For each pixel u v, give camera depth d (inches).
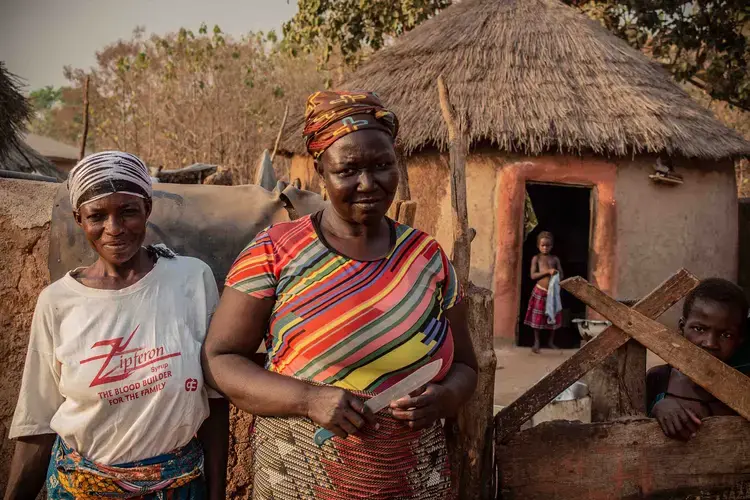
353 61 532.1
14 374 88.8
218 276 86.1
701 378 83.0
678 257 337.7
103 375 65.7
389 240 66.7
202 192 91.6
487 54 344.2
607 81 336.5
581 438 84.3
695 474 86.1
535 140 308.7
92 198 65.3
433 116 324.2
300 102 719.7
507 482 84.2
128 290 68.2
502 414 84.4
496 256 319.6
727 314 93.2
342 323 61.3
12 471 69.3
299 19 498.6
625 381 94.7
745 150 341.4
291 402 59.9
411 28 494.9
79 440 66.4
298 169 425.7
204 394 70.1
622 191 326.0
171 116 693.9
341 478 63.1
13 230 87.0
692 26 406.0
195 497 71.5
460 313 71.2
